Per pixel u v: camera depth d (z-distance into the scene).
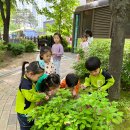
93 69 3.77
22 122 3.19
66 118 2.33
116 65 5.59
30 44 17.31
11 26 67.12
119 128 4.40
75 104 2.52
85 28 16.36
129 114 4.93
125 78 6.52
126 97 6.13
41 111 2.54
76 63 7.47
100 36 14.28
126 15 5.46
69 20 23.00
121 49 5.55
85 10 16.06
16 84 7.96
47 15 22.75
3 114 5.35
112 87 5.64
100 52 7.12
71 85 3.26
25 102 3.14
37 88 3.18
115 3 5.38
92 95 2.53
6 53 15.15
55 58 6.94
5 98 6.46
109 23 13.46
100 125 2.37
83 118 2.32
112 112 2.41
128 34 10.79
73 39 18.19
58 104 2.55
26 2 20.94
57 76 3.23
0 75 9.37
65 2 22.19
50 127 2.29
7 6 18.19
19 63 12.76
